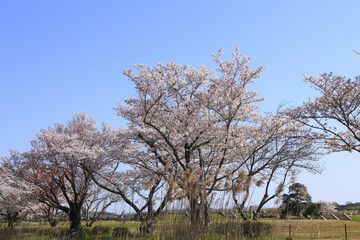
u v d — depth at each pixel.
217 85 20.88
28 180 24.78
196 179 5.06
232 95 20.89
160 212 5.78
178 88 21.72
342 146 22.91
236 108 21.00
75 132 29.19
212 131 20.62
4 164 25.02
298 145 24.83
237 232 5.83
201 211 5.48
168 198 5.11
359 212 36.47
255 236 6.48
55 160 24.12
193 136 21.03
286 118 23.58
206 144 21.48
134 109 22.67
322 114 22.56
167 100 22.08
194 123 20.94
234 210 5.79
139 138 22.72
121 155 22.72
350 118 22.58
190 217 5.51
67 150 22.70
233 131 21.56
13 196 25.16
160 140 22.77
